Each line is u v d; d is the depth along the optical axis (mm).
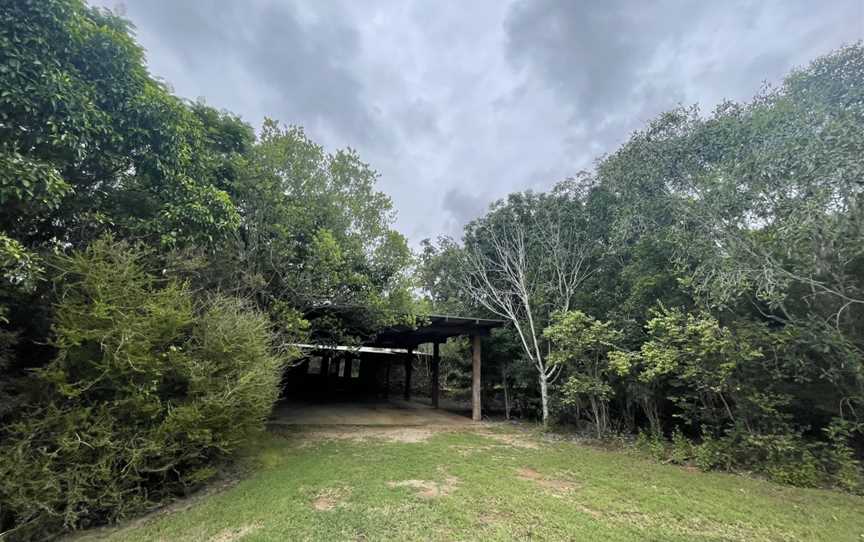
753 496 4770
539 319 11086
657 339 7215
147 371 4230
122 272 4270
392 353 19203
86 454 3848
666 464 6402
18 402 3715
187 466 4809
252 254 7316
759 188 6000
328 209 8242
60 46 4195
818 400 6078
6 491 3336
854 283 5621
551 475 5598
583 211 11219
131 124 4852
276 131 8258
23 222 4449
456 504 4266
